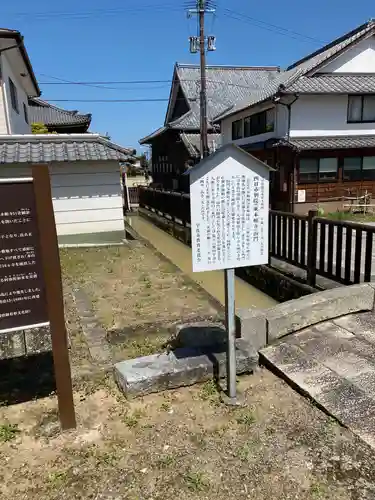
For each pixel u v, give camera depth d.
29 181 2.56
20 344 4.00
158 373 3.29
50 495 2.30
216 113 25.67
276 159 17.66
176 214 14.09
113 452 2.62
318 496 2.21
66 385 2.79
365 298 4.41
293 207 16.69
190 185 2.78
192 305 5.68
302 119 16.67
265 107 18.22
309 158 16.53
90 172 10.20
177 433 2.79
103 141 10.46
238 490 2.29
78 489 2.33
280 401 3.12
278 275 6.77
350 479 2.32
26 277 2.66
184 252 11.89
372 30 17.19
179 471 2.44
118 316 5.25
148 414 3.02
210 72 29.41
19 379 3.60
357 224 5.04
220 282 8.42
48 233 2.60
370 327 4.08
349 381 3.20
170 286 6.61
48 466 2.52
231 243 2.93
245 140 20.70
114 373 3.51
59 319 2.71
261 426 2.82
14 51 10.73
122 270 7.70
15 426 2.91
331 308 4.24
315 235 5.85
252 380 3.47
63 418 2.82
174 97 30.34
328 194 16.95
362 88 16.53
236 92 28.22
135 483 2.36
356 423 2.74
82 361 3.84
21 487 2.36
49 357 3.98
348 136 17.08
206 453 2.58
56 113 22.84
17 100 13.16
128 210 23.38
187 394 3.28
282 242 7.14
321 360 3.55
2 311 2.65
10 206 2.56
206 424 2.88
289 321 4.02
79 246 10.28
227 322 3.03
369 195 17.12
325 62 17.16
